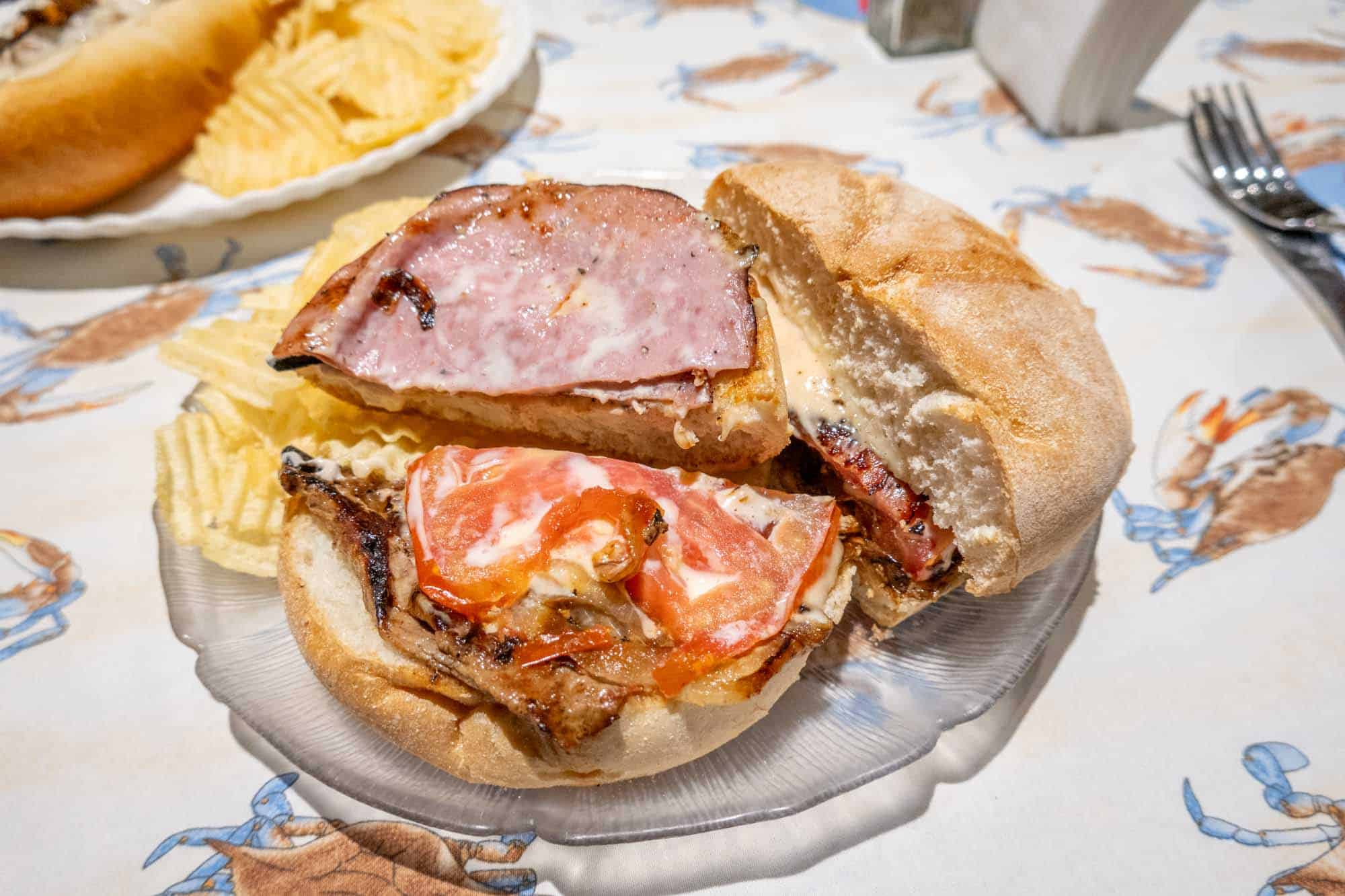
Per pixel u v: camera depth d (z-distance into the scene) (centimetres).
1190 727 21
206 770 21
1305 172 34
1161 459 26
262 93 32
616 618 20
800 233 24
